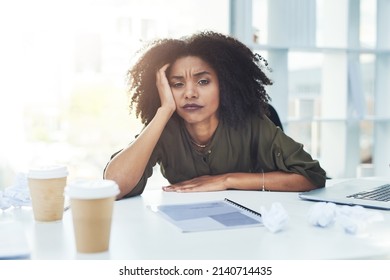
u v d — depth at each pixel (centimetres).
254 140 135
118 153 120
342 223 76
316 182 123
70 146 247
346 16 277
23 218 89
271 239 72
